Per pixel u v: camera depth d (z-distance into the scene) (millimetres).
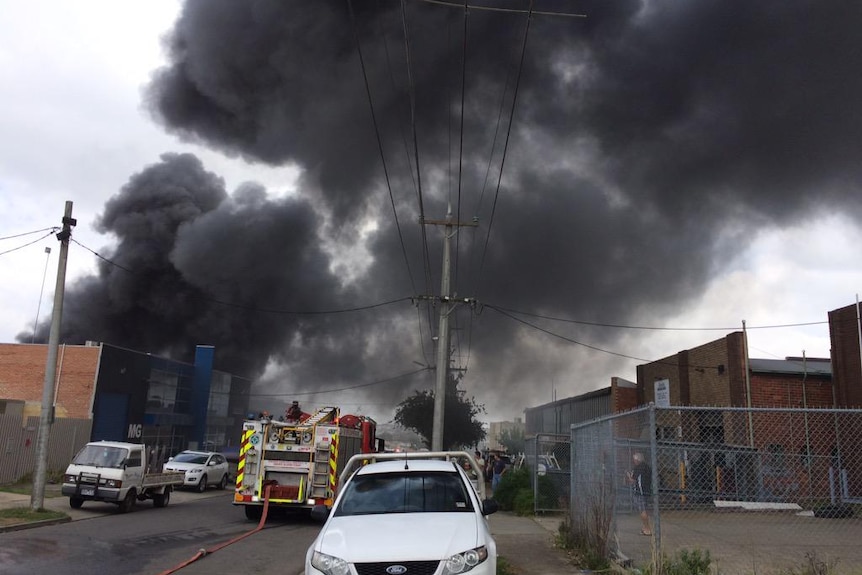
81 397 35375
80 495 17141
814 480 17688
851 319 22594
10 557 10398
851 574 8734
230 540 13719
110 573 9602
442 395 25375
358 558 5629
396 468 7727
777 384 23516
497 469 26766
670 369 28766
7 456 22812
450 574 5586
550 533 14422
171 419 44781
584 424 11062
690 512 15672
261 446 17891
